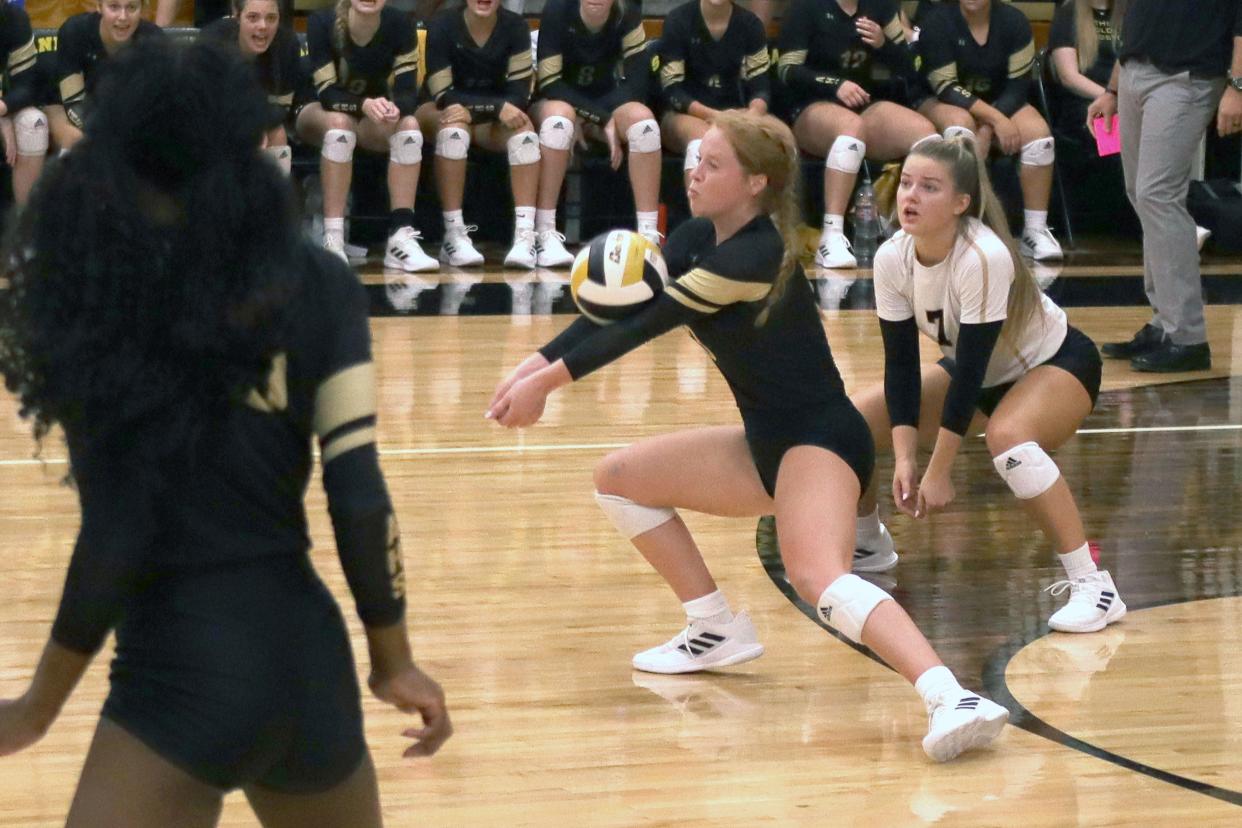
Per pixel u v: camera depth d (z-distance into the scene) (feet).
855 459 17.66
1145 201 37.22
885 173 34.17
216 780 9.00
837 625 16.97
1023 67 54.65
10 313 8.57
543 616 21.24
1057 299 47.42
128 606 9.20
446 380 35.73
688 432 18.84
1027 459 20.79
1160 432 32.12
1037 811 15.23
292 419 9.14
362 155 54.70
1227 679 19.08
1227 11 35.65
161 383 8.50
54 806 15.20
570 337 17.37
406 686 9.62
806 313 17.56
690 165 50.60
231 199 8.46
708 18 53.42
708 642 19.12
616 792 15.67
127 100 8.46
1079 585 21.13
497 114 52.08
